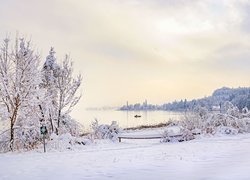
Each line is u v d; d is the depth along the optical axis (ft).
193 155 45.73
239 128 96.68
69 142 75.05
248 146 54.85
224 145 58.95
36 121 74.84
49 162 45.14
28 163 44.98
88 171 35.32
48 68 85.46
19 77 70.95
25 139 72.02
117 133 99.04
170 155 47.26
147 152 53.98
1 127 71.87
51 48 87.04
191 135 85.76
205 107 107.96
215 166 34.12
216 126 98.84
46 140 75.92
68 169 37.50
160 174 31.14
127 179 29.60
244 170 30.09
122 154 52.34
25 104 71.77
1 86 69.41
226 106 113.29
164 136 88.94
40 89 75.41
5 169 39.86
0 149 69.97
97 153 56.44
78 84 88.02
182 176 29.35
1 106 70.59
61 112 87.40
